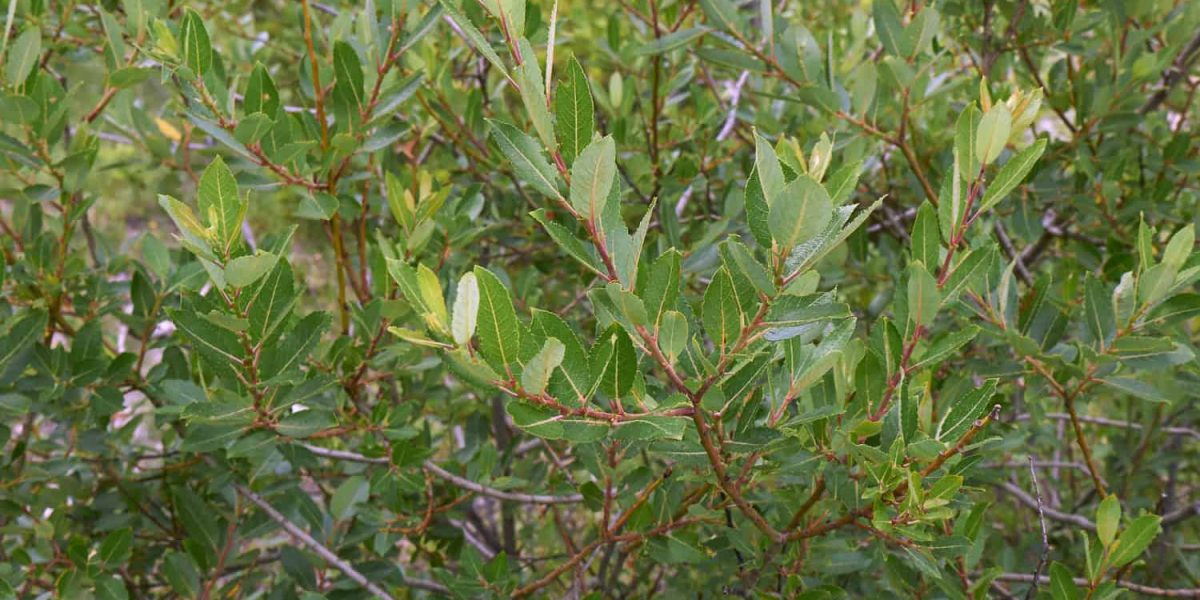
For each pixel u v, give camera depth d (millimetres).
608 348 553
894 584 810
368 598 948
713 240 902
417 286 551
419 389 1099
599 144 517
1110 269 1000
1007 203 1181
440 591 1038
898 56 930
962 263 658
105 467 1014
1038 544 1151
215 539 927
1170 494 1301
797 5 1557
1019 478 1465
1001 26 1213
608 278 559
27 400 839
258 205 2459
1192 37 1058
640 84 1351
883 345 686
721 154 1295
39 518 972
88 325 902
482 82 1150
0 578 874
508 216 1290
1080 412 885
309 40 811
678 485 818
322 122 832
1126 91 1022
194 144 1316
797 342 641
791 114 1282
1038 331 856
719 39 988
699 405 585
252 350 701
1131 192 1169
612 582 991
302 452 881
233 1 1316
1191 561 1170
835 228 543
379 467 973
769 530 696
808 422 686
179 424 1043
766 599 771
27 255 900
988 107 685
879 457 653
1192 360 762
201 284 914
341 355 878
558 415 554
